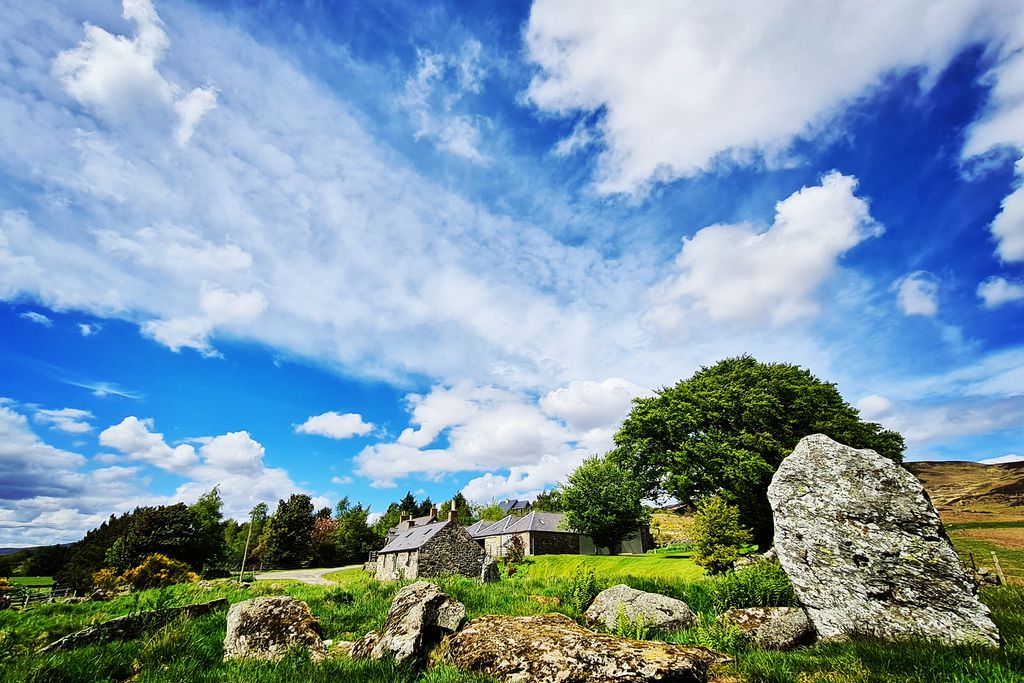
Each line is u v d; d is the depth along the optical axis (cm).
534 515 6331
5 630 1037
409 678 743
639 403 4684
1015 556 2819
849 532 940
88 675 757
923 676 587
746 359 4950
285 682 717
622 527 5284
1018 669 578
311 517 9681
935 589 832
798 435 4159
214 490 7144
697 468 3988
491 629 830
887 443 4519
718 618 1014
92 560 5562
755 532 3797
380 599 1622
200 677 762
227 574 6975
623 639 746
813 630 911
